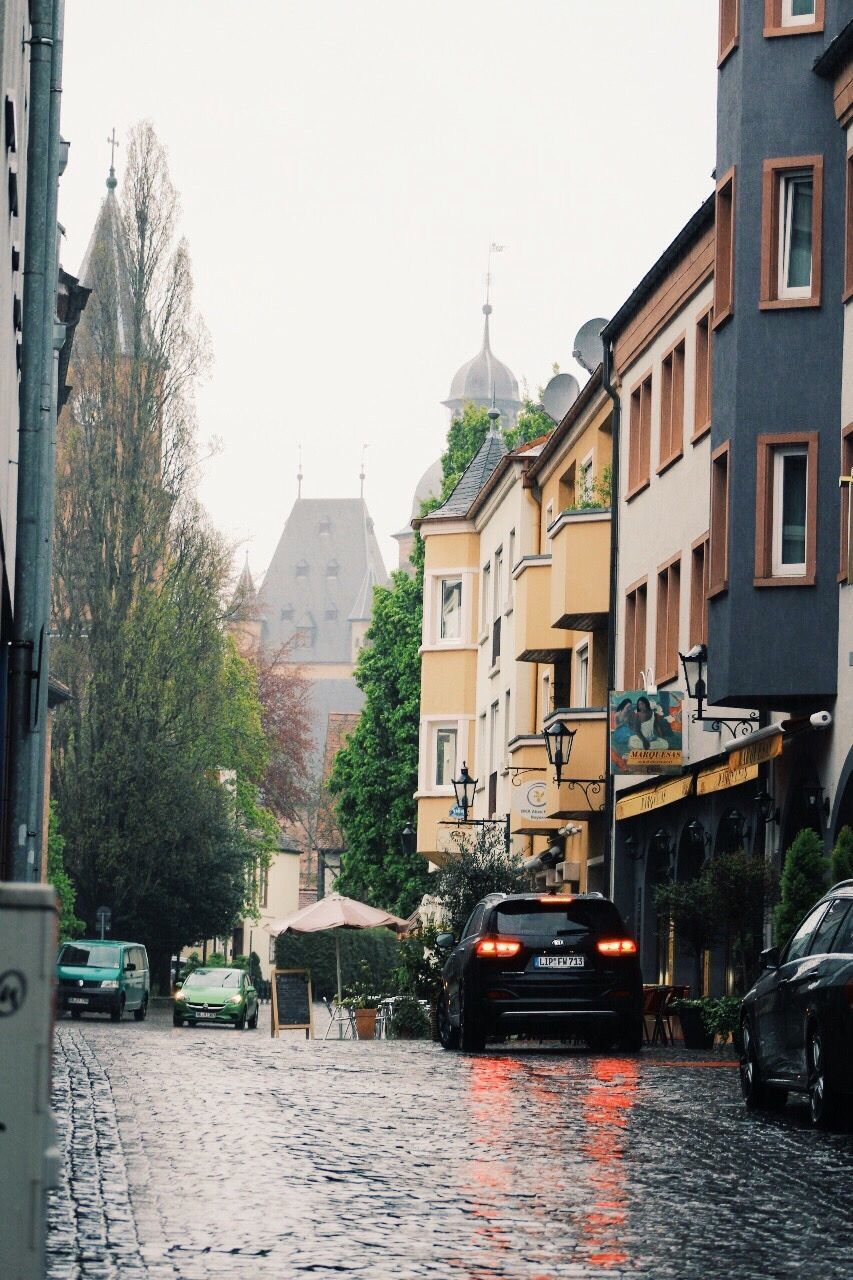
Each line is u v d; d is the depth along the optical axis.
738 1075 25.61
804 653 31.69
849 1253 11.02
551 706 55.59
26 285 21.98
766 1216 12.36
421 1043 38.28
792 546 32.44
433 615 69.06
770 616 31.95
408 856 85.94
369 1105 19.94
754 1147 16.25
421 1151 15.64
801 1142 16.72
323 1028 69.06
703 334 40.22
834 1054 17.58
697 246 39.91
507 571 61.72
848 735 30.50
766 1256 10.87
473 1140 16.52
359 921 62.97
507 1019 30.42
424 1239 11.23
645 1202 12.88
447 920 49.00
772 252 32.78
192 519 86.25
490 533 65.56
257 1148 15.68
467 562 68.50
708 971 40.53
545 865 57.50
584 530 48.00
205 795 86.94
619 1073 25.62
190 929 89.25
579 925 30.83
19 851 21.11
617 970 30.69
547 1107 19.88
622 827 46.66
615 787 47.03
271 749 122.00
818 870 29.39
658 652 42.81
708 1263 10.60
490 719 64.62
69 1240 10.82
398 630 88.12
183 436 86.38
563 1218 12.14
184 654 84.88
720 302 34.53
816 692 31.55
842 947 18.25
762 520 32.28
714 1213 12.44
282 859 158.00
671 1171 14.54
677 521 41.44
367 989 58.44
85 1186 13.09
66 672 84.75
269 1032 65.12
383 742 87.38
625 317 46.44
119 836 84.88
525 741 54.53
